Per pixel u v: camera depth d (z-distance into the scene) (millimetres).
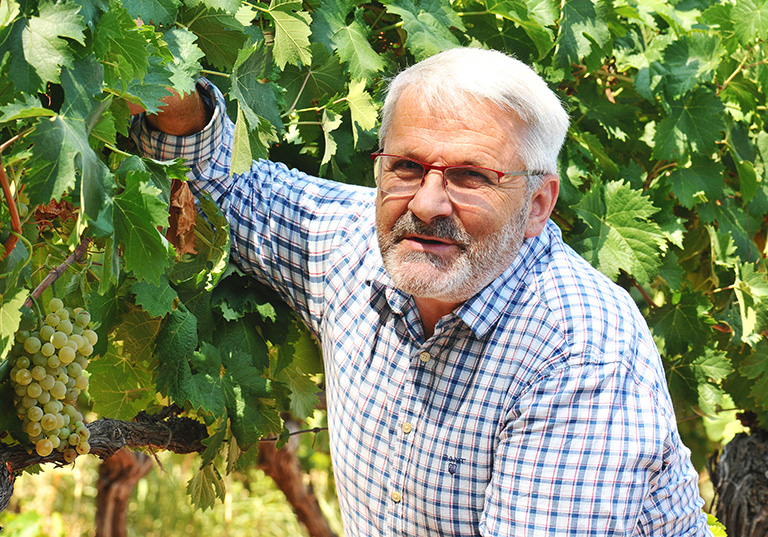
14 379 1268
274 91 1861
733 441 2961
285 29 1758
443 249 1446
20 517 3096
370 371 1661
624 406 1406
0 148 1087
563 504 1404
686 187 2434
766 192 2664
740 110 2607
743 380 2707
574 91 2463
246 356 1790
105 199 1162
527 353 1492
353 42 1971
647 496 1450
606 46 2264
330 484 5586
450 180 1416
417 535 1647
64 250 1535
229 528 5629
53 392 1301
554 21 2141
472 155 1396
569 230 2363
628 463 1390
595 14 2195
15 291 1148
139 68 1232
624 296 1586
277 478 4012
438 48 1920
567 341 1456
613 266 2234
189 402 1812
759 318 2465
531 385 1473
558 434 1415
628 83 2578
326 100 2021
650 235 2215
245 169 1564
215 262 1729
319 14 1941
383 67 2031
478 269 1452
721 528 2283
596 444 1396
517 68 1426
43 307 1567
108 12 1194
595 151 2355
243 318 1854
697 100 2420
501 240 1452
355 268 1718
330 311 1766
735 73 2512
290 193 1817
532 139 1443
